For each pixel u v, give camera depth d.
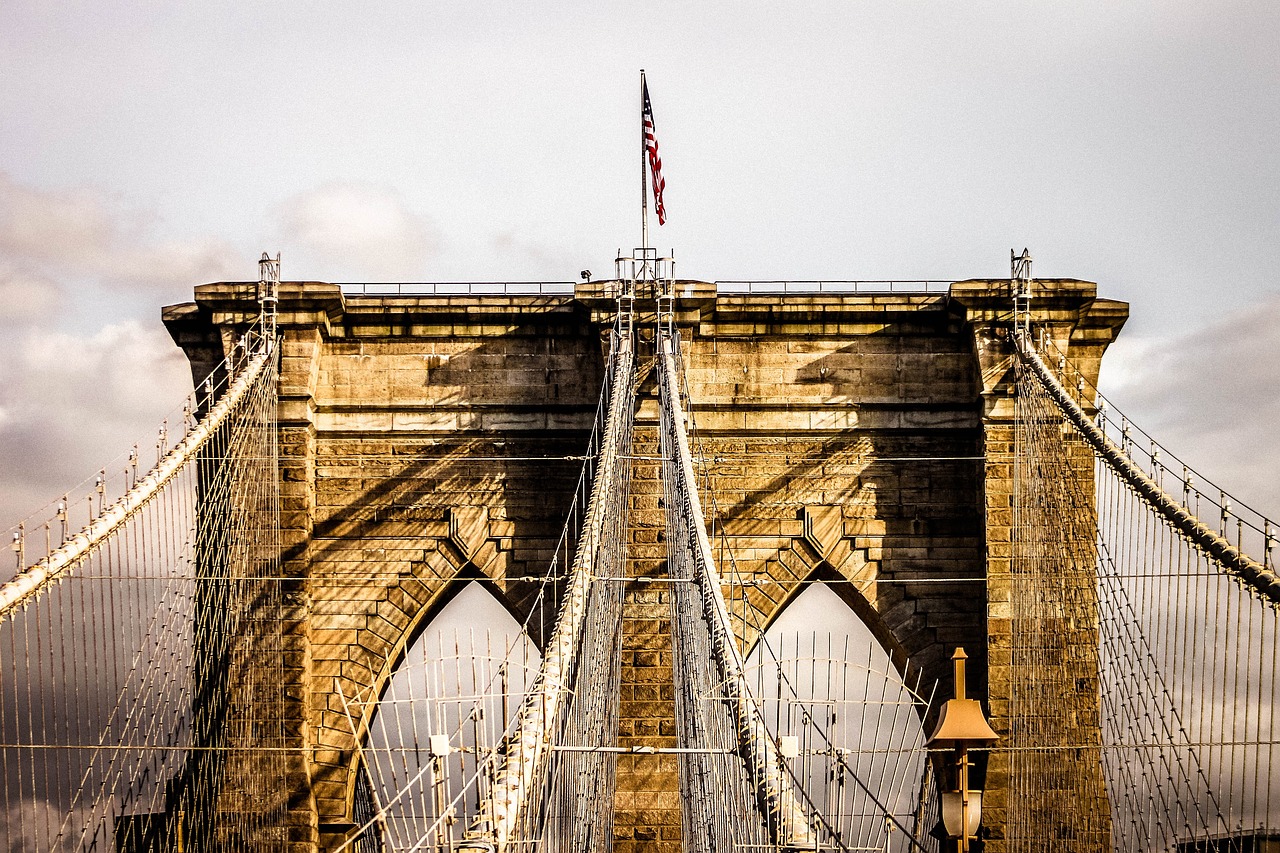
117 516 114.19
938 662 169.38
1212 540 105.19
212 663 160.00
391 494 173.00
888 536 171.88
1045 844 158.12
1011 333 171.38
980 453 171.62
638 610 167.25
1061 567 161.88
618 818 161.62
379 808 74.00
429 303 175.12
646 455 170.00
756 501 172.12
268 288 171.25
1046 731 160.50
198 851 154.88
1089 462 163.88
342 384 174.88
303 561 168.62
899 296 174.75
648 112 188.62
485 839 64.44
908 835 87.56
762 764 75.50
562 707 91.88
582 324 175.38
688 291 172.62
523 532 172.25
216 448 163.12
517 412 174.38
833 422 173.62
